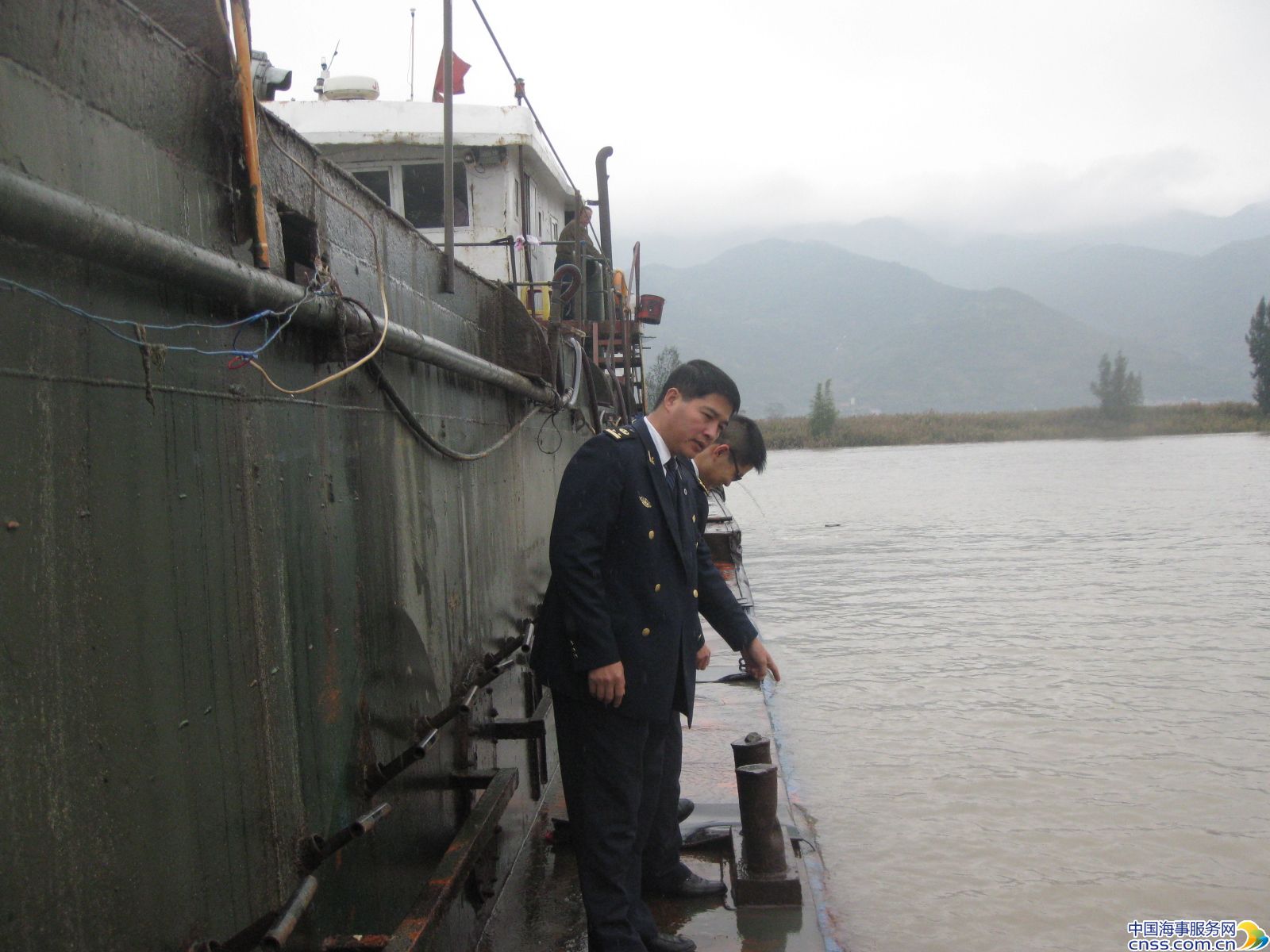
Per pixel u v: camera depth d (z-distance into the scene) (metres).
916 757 6.62
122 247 1.90
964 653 9.70
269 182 2.70
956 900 4.63
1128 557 16.27
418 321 4.03
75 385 1.85
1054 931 4.34
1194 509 23.97
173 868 2.12
